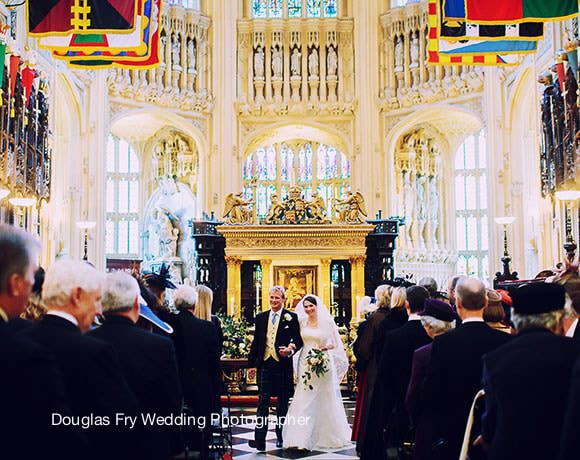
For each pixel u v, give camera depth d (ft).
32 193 64.03
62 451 10.75
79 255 93.09
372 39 108.99
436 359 17.95
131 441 14.28
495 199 95.04
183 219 112.57
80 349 13.00
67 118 93.56
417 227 112.78
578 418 10.59
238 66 110.63
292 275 67.72
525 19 49.83
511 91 92.84
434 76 103.45
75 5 50.44
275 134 114.62
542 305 14.26
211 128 108.68
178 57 106.11
